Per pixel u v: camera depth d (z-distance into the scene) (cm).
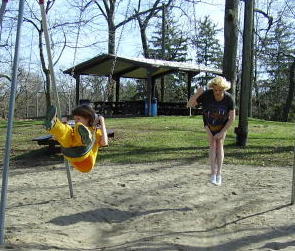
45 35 645
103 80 3475
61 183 827
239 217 591
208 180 834
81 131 514
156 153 1134
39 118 2631
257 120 2169
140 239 504
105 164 1024
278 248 473
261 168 955
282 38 3894
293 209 626
